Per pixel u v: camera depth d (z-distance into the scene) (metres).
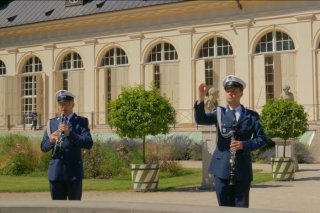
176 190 14.58
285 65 30.06
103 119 35.72
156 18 33.91
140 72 34.41
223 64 31.75
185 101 32.84
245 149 6.12
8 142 21.05
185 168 21.12
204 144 14.67
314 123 27.64
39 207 5.47
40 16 38.25
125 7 34.56
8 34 39.22
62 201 5.62
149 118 14.46
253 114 6.40
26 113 38.81
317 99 29.25
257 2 30.70
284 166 16.27
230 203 6.25
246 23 31.06
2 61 39.88
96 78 36.06
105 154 19.38
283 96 23.92
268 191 13.59
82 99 36.53
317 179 16.70
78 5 37.19
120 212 5.17
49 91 37.75
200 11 32.44
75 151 7.19
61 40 37.38
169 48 33.78
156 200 12.36
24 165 19.75
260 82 30.73
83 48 36.53
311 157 24.80
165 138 26.88
